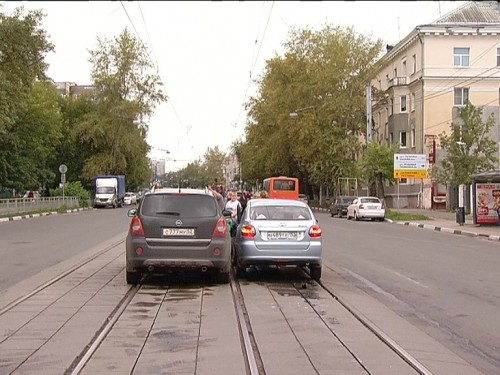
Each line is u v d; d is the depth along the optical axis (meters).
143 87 68.56
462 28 51.44
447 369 6.41
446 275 13.80
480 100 51.94
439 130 51.88
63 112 71.06
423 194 52.16
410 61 55.22
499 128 50.62
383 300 10.62
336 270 14.52
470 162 39.44
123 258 16.50
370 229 31.02
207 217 11.73
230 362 6.58
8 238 23.58
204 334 7.89
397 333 8.01
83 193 64.50
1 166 55.62
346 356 6.82
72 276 13.12
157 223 11.56
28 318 8.82
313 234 12.70
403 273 14.09
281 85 58.34
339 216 45.94
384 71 63.09
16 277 12.98
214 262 11.65
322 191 68.44
